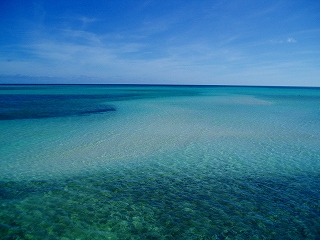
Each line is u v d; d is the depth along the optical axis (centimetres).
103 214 559
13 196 638
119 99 3997
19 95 4734
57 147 1107
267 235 486
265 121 1805
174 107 2762
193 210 581
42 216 544
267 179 771
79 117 1980
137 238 476
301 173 821
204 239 474
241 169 856
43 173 802
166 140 1242
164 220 538
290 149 1095
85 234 484
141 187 708
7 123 1689
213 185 726
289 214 564
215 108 2672
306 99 4203
